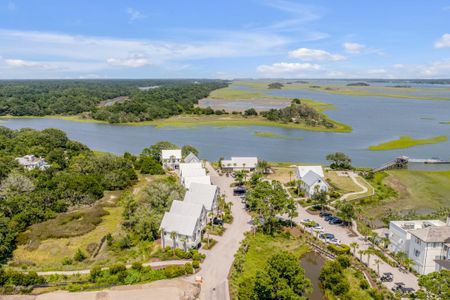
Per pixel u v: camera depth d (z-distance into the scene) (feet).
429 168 506.07
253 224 298.35
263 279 189.47
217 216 322.75
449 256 226.38
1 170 401.08
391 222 269.44
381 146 650.43
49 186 370.12
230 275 228.02
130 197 338.34
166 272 225.56
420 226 261.65
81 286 212.43
